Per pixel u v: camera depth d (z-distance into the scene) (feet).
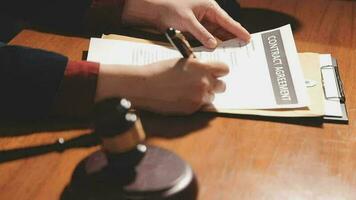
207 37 3.46
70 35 3.67
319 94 3.03
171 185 2.15
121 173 2.18
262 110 2.89
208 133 2.73
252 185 2.39
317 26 3.90
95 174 2.21
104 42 3.43
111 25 3.80
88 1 3.79
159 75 2.87
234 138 2.70
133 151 2.18
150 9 3.71
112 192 2.13
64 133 2.74
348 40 3.70
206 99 2.90
